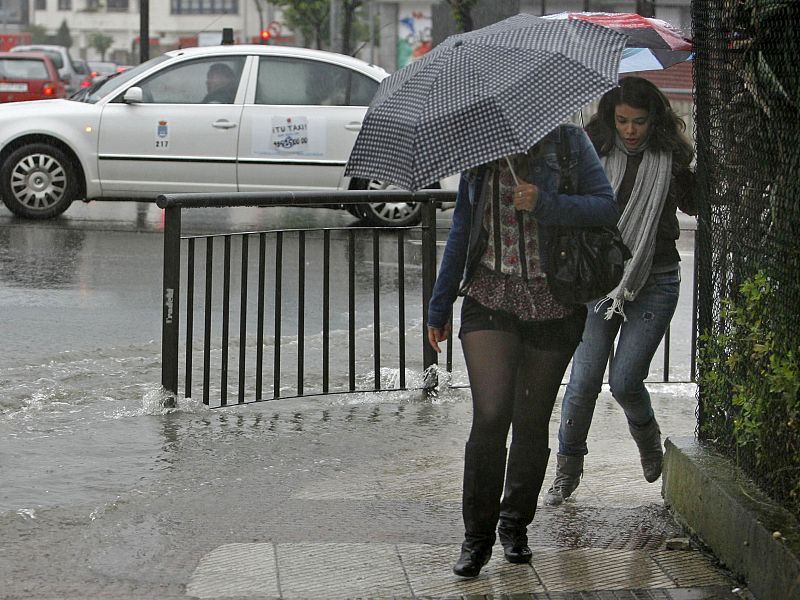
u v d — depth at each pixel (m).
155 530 11.45
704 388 11.73
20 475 12.98
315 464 13.63
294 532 11.45
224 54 32.06
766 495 10.32
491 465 10.04
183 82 31.97
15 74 63.22
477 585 10.18
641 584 10.20
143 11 55.50
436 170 9.09
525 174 9.83
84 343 19.55
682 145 11.53
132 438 14.45
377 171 9.38
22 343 19.41
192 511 12.00
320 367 18.55
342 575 10.40
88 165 31.75
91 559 10.70
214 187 31.91
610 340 11.85
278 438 14.61
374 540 11.24
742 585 10.11
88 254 27.59
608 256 9.80
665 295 11.74
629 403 12.05
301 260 16.36
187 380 15.82
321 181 32.06
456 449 14.31
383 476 13.23
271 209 37.09
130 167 31.78
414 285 25.39
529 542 11.20
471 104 9.13
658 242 11.67
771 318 10.02
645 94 11.29
